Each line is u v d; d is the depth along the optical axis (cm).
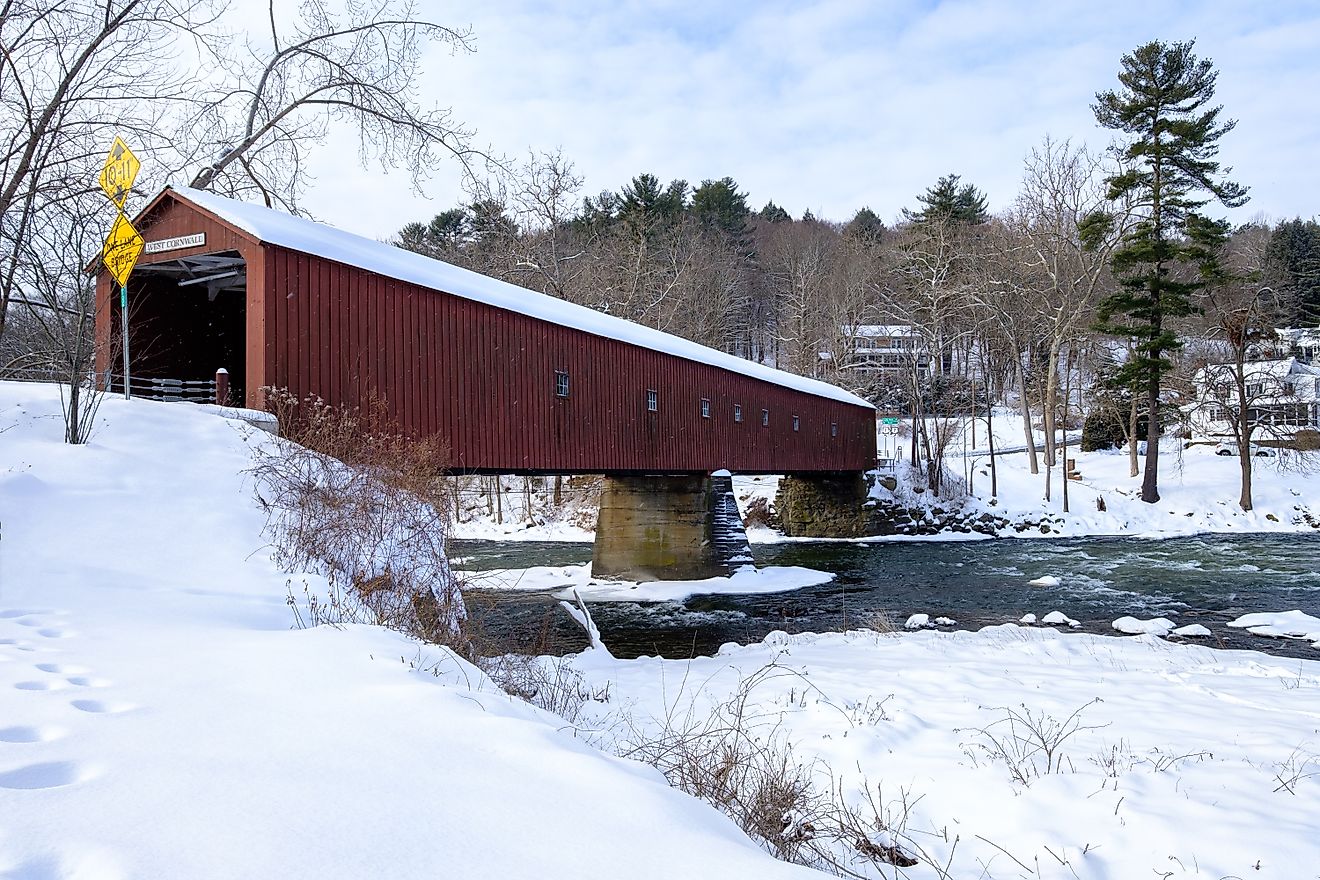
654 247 5103
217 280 1571
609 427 1955
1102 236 3725
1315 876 362
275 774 282
